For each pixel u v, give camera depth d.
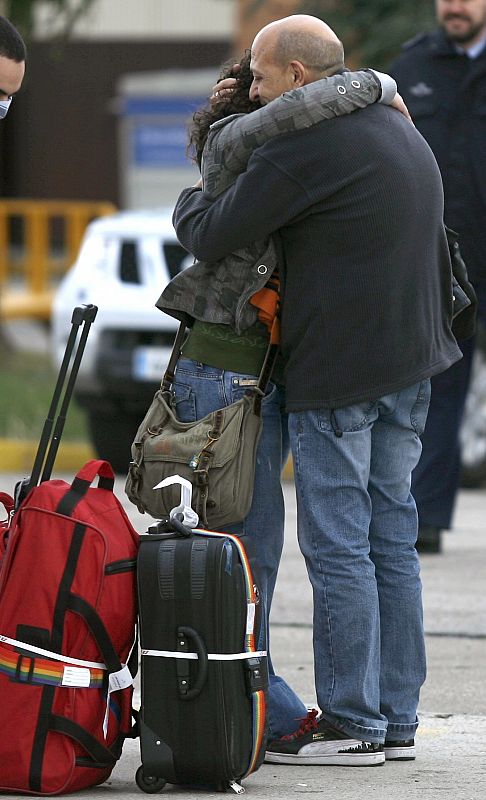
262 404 17.41
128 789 16.41
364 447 17.19
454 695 21.27
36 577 15.83
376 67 56.28
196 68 120.69
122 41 121.81
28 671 15.75
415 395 17.55
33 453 48.34
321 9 57.75
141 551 16.05
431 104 30.28
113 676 16.00
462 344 30.44
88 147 123.81
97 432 43.00
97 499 16.31
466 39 29.78
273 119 16.44
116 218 43.53
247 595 15.96
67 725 15.77
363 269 16.64
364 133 16.61
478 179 30.00
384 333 16.80
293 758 17.48
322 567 17.14
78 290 42.16
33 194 125.06
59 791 15.84
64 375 16.97
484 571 30.25
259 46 16.94
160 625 15.91
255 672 15.98
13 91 18.20
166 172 77.75
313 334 16.78
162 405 17.23
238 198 16.52
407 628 17.94
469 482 43.34
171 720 15.92
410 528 18.00
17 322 83.62
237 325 16.97
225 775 15.91
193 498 16.61
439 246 17.45
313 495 17.12
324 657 17.28
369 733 17.36
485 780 16.94
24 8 66.88
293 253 16.83
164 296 17.31
